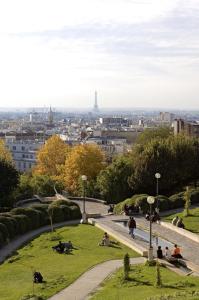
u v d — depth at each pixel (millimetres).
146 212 71188
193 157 91938
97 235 59125
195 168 92750
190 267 44219
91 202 90750
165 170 88375
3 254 54531
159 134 131875
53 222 69125
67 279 41625
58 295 37594
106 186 91812
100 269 44469
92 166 109938
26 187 98438
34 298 36812
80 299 36531
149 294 35312
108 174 92188
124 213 71438
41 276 41625
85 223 67625
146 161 88938
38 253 52875
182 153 90750
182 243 53938
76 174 109188
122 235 57375
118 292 36625
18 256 52531
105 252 51219
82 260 48125
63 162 127000
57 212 69625
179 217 63906
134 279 39812
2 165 89375
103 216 70500
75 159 109938
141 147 95375
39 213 67438
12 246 58031
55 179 111812
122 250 52188
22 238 61750
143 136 133375
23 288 40344
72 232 61625
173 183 90688
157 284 37594
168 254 47062
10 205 86688
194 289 36281
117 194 90812
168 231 59906
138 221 66125
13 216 63281
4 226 59156
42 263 48406
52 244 55844
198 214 67375
